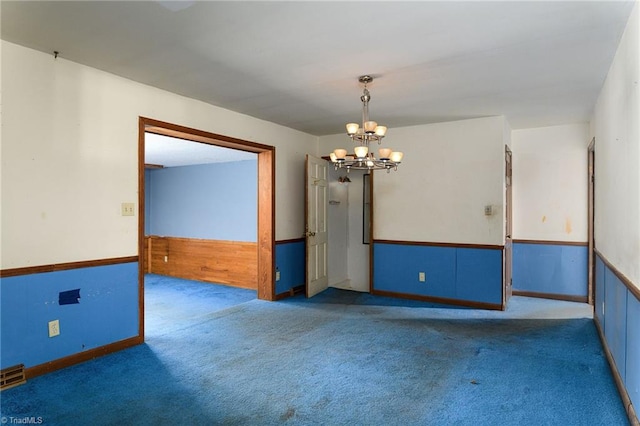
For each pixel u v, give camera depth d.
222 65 2.99
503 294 4.53
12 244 2.62
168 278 7.13
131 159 3.32
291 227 5.31
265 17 2.26
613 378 2.70
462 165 4.76
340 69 3.07
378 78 3.27
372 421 2.19
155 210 7.66
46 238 2.79
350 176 6.80
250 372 2.82
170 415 2.24
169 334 3.66
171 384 2.62
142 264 3.41
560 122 4.90
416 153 5.06
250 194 6.35
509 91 3.61
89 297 3.04
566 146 5.04
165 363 2.97
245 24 2.34
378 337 3.57
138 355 3.13
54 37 2.53
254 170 6.32
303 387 2.59
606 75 3.17
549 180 5.15
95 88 3.07
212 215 6.81
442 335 3.62
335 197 6.61
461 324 3.98
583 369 2.85
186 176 7.16
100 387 2.57
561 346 3.32
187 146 5.22
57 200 2.85
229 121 4.28
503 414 2.26
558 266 5.12
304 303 4.86
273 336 3.60
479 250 4.67
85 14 2.23
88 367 2.89
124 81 3.27
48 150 2.80
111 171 3.18
